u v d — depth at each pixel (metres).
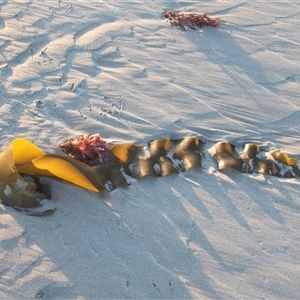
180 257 3.14
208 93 4.30
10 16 4.88
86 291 2.95
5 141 3.71
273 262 3.16
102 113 4.02
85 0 5.24
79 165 3.40
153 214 3.35
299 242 3.28
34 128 3.82
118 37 4.80
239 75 4.52
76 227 3.23
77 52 4.57
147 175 3.53
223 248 3.21
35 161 3.30
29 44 4.58
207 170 3.66
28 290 2.92
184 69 4.53
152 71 4.46
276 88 4.43
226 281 3.06
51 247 3.12
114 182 3.48
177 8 5.27
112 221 3.29
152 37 4.85
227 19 5.16
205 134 3.95
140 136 3.87
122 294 2.95
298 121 4.14
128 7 5.21
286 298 3.01
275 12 5.30
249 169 3.69
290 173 3.68
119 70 4.44
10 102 4.01
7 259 3.04
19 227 3.18
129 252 3.14
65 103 4.06
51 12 5.01
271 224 3.37
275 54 4.79
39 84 4.20
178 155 3.74
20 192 3.26
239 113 4.16
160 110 4.10
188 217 3.36
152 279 3.03
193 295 2.98
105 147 3.61
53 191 3.40
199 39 4.88
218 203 3.46
